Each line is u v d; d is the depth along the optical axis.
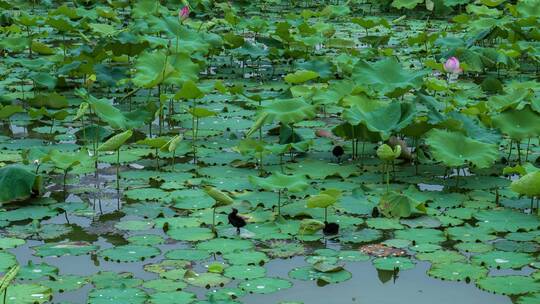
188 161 6.91
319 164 6.79
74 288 4.56
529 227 5.51
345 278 4.75
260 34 13.61
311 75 8.21
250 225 5.52
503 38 11.95
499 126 6.55
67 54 11.16
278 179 5.68
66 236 5.36
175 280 4.66
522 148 7.29
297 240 5.32
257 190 6.18
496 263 4.96
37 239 5.32
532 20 11.80
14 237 5.33
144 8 12.59
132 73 9.59
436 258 5.04
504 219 5.64
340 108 8.77
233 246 5.17
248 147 6.51
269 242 5.28
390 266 4.93
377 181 6.42
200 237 5.32
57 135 7.63
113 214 5.74
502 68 11.10
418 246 5.23
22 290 4.51
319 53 11.93
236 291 4.54
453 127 6.47
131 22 14.30
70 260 4.97
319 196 5.32
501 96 7.14
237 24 12.66
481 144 6.15
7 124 8.08
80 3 16.19
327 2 17.94
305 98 7.48
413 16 16.19
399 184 6.37
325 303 4.43
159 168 6.73
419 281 4.74
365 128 6.76
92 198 6.07
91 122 8.17
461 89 8.91
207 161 6.90
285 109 6.71
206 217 5.67
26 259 5.00
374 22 13.33
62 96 8.39
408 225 5.58
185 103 8.88
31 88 9.59
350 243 5.28
